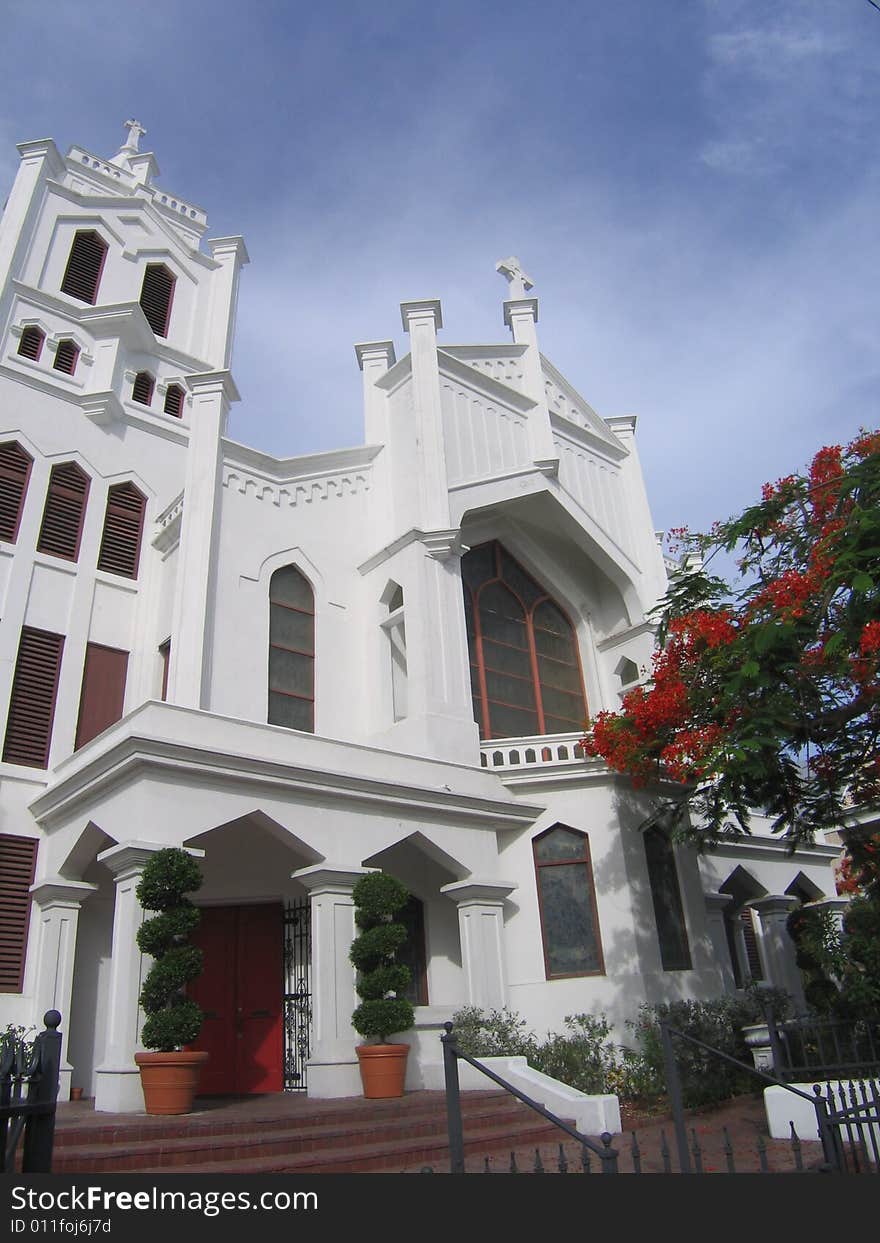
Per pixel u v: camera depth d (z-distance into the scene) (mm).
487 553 20547
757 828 20375
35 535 16969
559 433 21609
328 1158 8547
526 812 15312
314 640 16844
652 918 14773
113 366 19484
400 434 19047
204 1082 13547
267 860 14445
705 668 11805
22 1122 5508
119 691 17047
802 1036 11398
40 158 21344
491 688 19234
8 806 14383
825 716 10906
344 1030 11828
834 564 10227
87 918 14227
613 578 21375
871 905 17797
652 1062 12695
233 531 16219
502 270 22688
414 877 15484
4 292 18859
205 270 24062
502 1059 11711
